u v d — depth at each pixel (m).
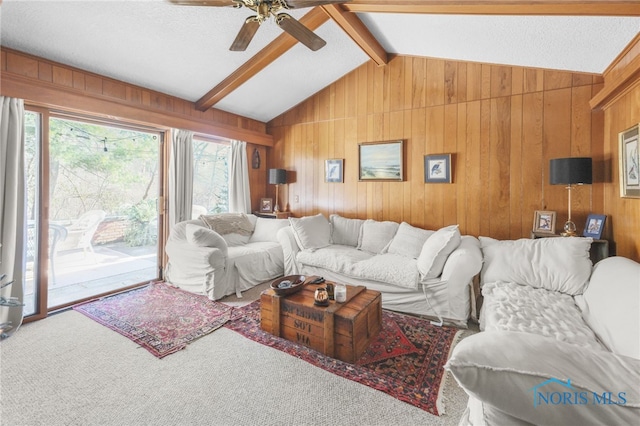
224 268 3.29
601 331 1.62
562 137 2.99
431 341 2.33
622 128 2.36
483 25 2.54
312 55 3.73
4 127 2.46
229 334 2.45
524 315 1.84
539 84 3.08
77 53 2.78
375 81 4.09
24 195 2.61
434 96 3.68
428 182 3.72
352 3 2.58
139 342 2.30
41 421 1.53
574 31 2.22
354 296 2.40
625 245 2.32
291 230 3.93
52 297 3.20
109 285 3.60
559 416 0.78
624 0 1.73
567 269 2.25
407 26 3.03
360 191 4.28
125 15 2.49
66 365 2.01
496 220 3.33
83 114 3.10
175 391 1.77
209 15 2.66
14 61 2.54
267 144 5.07
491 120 3.34
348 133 4.34
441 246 2.76
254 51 3.28
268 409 1.62
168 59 3.15
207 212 4.82
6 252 2.48
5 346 2.25
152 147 4.00
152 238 4.28
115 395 1.73
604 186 2.78
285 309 2.36
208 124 4.14
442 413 1.59
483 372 0.85
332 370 1.97
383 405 1.65
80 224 3.88
